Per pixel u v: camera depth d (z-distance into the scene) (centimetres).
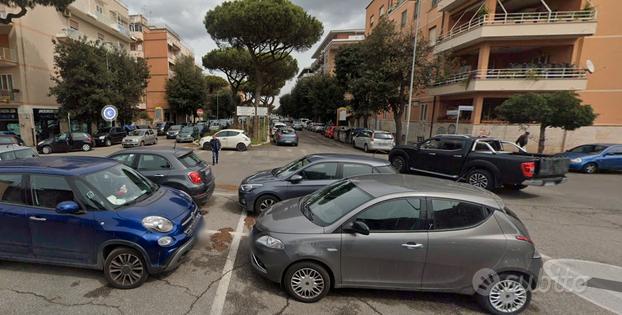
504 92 1730
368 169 584
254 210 597
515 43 1719
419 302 330
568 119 1363
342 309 314
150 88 4247
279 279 330
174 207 400
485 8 1692
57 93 2050
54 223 347
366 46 1967
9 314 292
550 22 1581
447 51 1892
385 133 1875
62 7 1694
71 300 317
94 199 357
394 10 2966
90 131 2381
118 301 318
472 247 309
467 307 324
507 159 805
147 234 338
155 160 623
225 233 511
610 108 1750
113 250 342
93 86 2097
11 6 1762
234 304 318
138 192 415
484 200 327
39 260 358
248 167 1223
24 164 385
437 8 2192
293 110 5966
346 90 2728
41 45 2250
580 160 1291
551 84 1619
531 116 1402
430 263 314
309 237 323
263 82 3253
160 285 350
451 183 380
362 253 317
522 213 678
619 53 1712
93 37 2869
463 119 1977
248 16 1877
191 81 3909
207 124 3319
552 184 788
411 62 1812
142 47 4156
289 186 581
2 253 362
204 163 706
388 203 326
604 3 1703
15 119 2138
